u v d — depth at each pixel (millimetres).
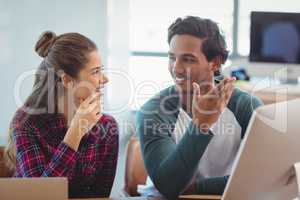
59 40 1717
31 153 1633
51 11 3328
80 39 1718
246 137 1074
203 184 1620
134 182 2111
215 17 3775
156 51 3611
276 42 3336
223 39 1768
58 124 1701
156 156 1620
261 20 3322
